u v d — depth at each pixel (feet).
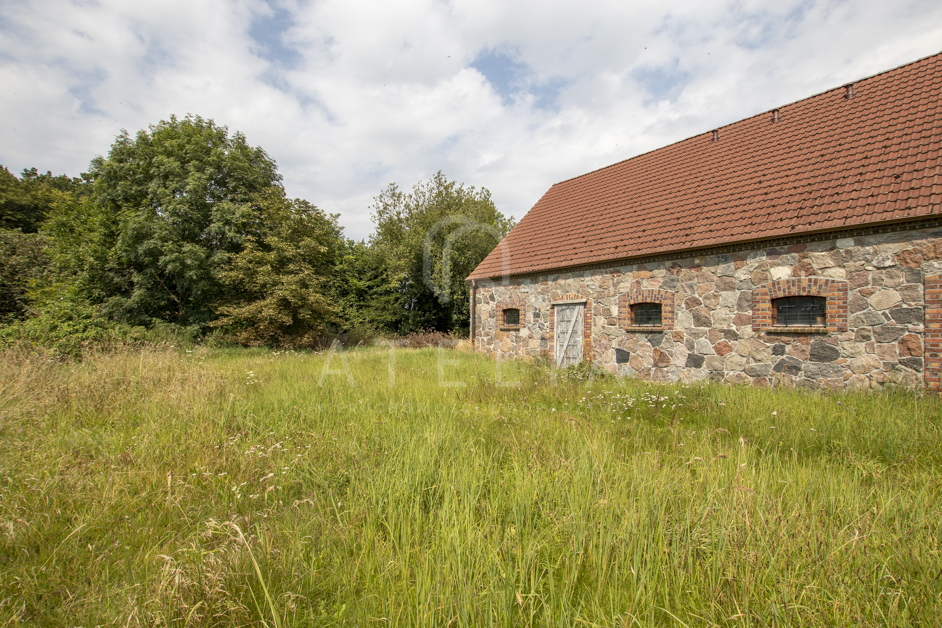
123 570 8.32
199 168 68.69
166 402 20.07
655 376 36.01
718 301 32.30
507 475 12.27
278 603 7.15
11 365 24.73
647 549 8.25
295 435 16.34
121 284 67.15
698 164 42.19
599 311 40.50
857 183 28.02
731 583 7.30
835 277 27.14
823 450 15.35
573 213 50.98
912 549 8.37
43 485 11.44
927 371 23.97
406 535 8.85
